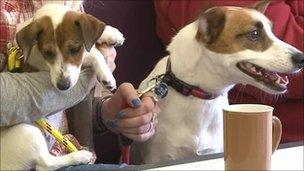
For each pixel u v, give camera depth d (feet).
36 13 4.15
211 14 4.72
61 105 3.92
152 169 3.38
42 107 3.76
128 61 6.85
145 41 6.99
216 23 4.67
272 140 3.44
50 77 3.85
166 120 5.02
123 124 4.69
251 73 4.62
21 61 4.14
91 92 4.78
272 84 4.61
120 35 4.75
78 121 4.76
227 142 3.11
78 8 4.87
